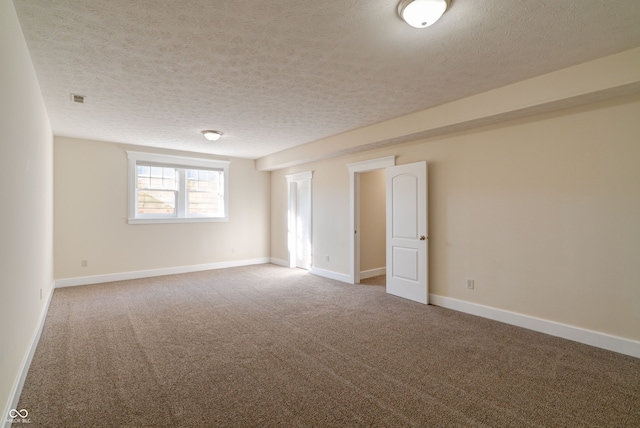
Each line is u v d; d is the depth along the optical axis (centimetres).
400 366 261
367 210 604
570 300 312
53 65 270
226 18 206
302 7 195
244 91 331
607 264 290
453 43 237
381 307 417
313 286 530
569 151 310
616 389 227
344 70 283
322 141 540
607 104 287
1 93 166
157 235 607
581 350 287
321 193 613
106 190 552
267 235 762
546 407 207
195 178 661
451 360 271
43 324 346
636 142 274
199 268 660
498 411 203
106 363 265
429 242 433
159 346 298
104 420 193
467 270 392
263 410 204
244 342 308
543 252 329
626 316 280
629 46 243
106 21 208
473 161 385
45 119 373
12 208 198
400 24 213
